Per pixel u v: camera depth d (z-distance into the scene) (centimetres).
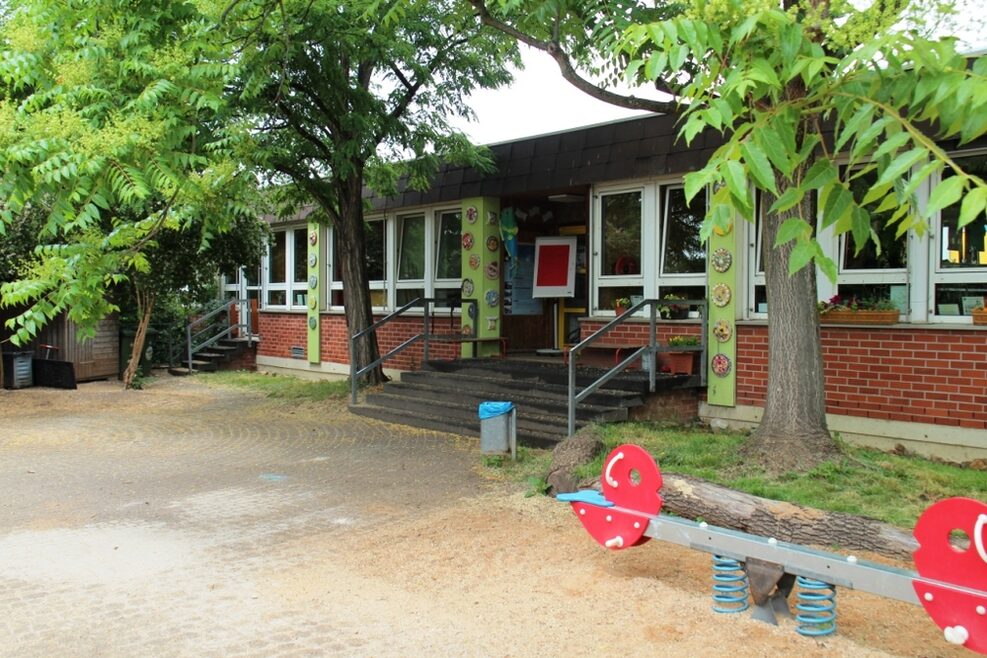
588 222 1177
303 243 1822
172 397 1498
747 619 445
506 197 1355
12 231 1329
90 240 644
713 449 782
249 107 1067
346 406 1278
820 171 343
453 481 795
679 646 414
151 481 816
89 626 455
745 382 988
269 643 430
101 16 673
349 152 1144
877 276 907
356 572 540
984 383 806
